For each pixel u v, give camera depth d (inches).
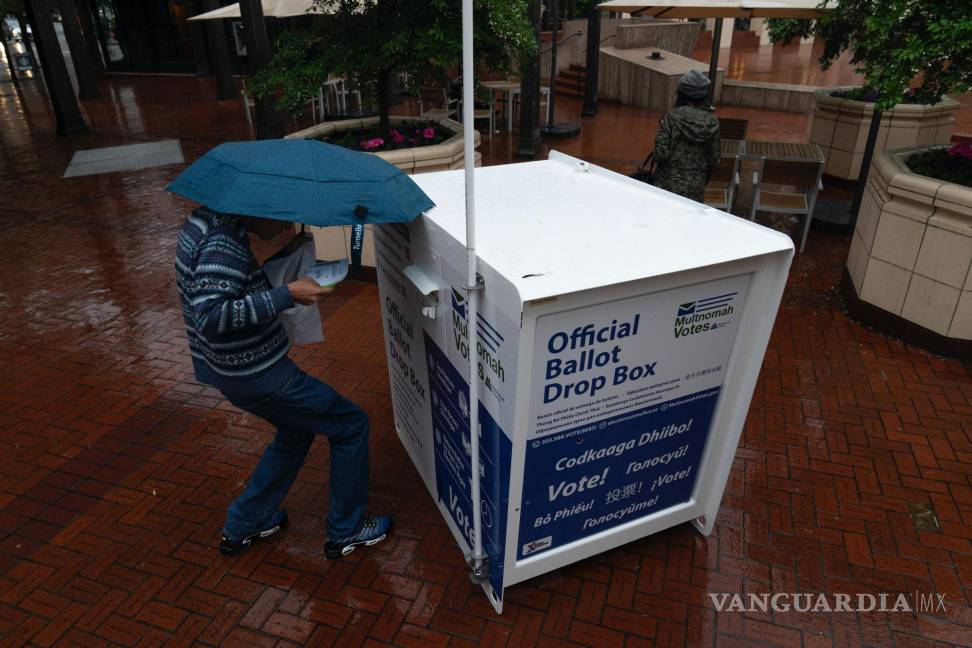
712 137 208.2
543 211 114.0
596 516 116.0
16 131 539.2
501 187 128.9
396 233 123.7
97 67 869.2
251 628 114.4
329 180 94.4
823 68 292.8
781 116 581.0
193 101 658.2
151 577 124.7
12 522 138.5
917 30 202.4
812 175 260.7
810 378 185.5
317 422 112.0
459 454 118.0
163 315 229.0
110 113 603.5
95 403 179.3
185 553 130.1
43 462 156.5
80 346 209.3
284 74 249.0
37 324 223.9
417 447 145.0
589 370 96.5
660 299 95.9
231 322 93.2
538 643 111.0
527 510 106.4
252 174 92.0
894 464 151.9
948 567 125.2
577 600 119.0
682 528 135.0
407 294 125.6
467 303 95.9
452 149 240.1
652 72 598.5
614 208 115.9
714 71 322.7
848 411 171.0
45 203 354.3
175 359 201.0
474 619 115.5
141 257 279.7
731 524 135.6
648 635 112.4
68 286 252.8
